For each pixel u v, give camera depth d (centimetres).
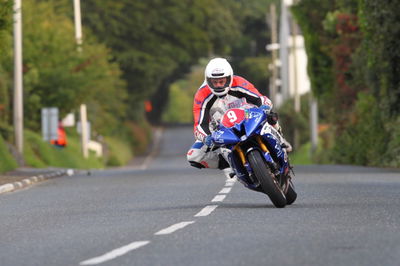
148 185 5300
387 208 3366
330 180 5319
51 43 11231
